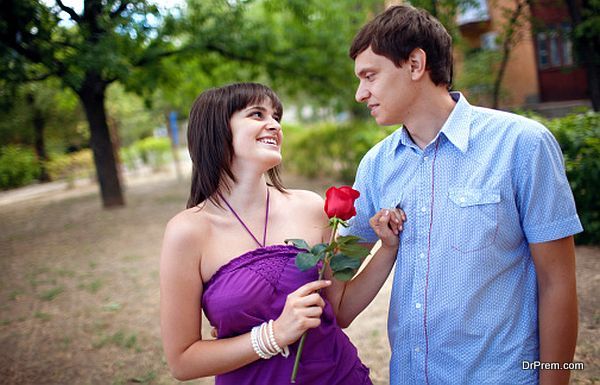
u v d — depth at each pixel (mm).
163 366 3354
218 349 1318
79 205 11383
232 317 1332
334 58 10211
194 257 1360
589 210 4461
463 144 1335
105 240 7410
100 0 7164
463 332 1339
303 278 1387
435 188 1372
